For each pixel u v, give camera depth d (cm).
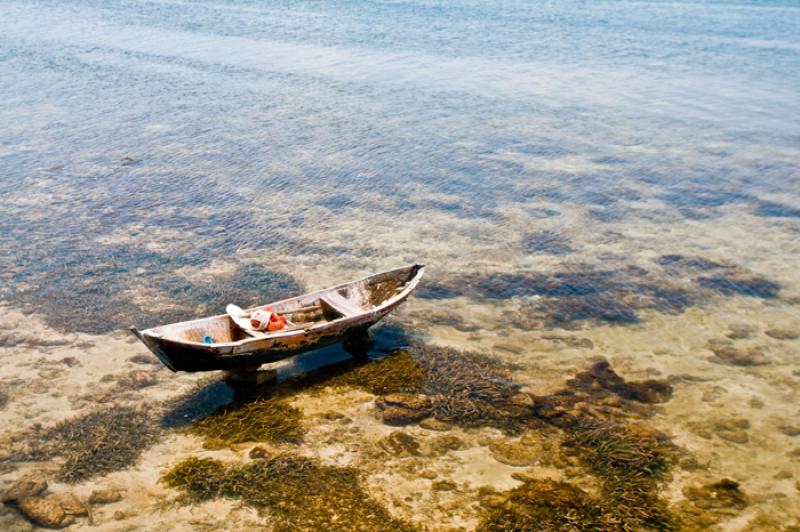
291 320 1374
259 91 3491
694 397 1281
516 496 991
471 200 2241
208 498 990
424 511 965
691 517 967
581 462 1077
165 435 1137
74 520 949
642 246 1938
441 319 1546
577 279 1744
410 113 3158
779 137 2900
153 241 1892
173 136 2803
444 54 4331
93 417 1180
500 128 2978
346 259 1822
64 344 1412
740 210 2195
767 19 5800
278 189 2291
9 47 4475
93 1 6481
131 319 1506
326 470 1048
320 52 4338
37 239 1880
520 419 1183
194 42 4647
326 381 1298
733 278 1759
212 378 1312
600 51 4484
